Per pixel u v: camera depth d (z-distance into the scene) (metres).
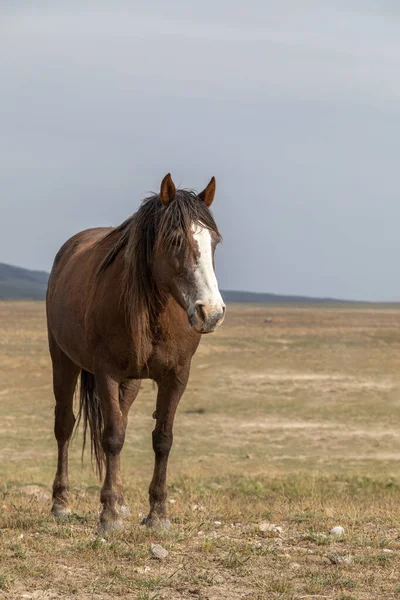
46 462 23.34
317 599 7.30
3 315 155.75
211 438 29.50
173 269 8.89
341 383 46.81
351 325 138.62
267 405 37.84
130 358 9.57
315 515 11.61
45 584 7.57
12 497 13.92
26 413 34.84
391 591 7.57
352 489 17.27
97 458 11.37
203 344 76.56
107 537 9.41
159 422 10.02
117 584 7.62
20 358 60.97
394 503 14.23
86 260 10.85
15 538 9.36
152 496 10.16
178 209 8.91
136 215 9.49
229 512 11.80
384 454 26.48
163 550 8.70
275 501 14.23
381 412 35.81
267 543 9.52
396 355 67.06
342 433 30.59
